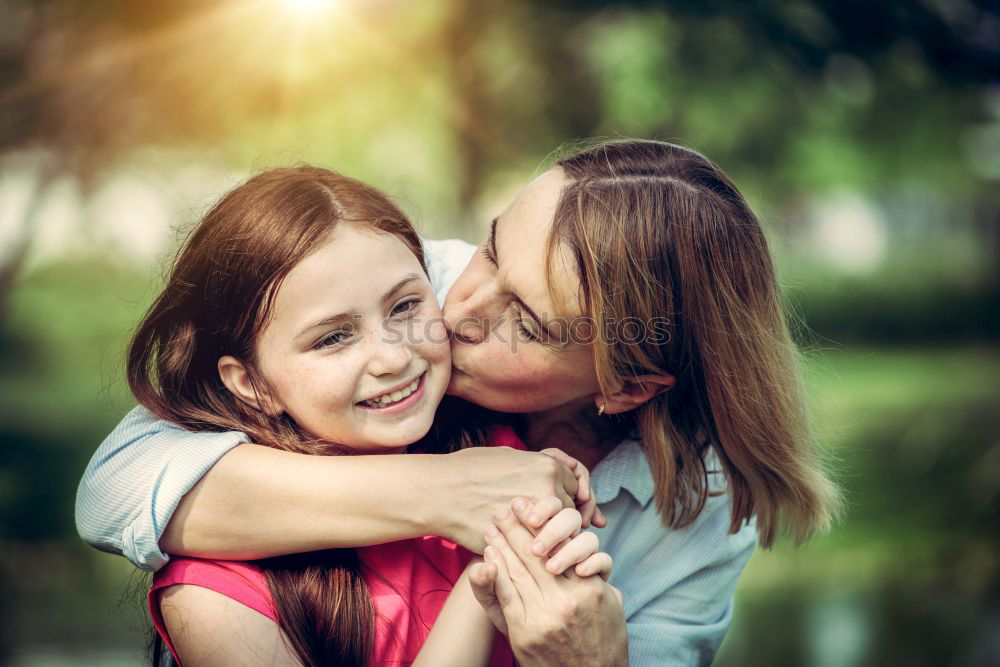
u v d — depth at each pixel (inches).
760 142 525.0
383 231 70.4
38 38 288.8
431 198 533.3
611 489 82.4
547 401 76.0
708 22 332.5
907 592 229.5
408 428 69.6
